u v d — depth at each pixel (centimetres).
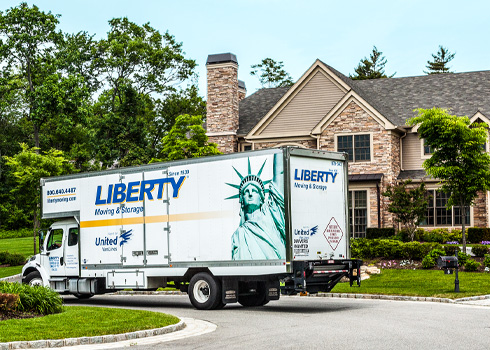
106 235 2030
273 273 1670
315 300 2095
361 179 3400
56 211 2188
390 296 2070
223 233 1766
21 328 1281
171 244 1870
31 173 3531
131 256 1959
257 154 1716
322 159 1778
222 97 3956
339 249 1800
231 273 1747
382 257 2852
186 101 6212
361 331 1295
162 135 6194
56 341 1176
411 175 3509
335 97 3678
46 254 2202
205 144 3566
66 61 5106
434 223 3394
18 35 4809
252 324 1468
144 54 5478
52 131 6494
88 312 1538
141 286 1931
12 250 4181
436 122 2591
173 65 5775
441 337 1203
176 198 1866
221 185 1778
